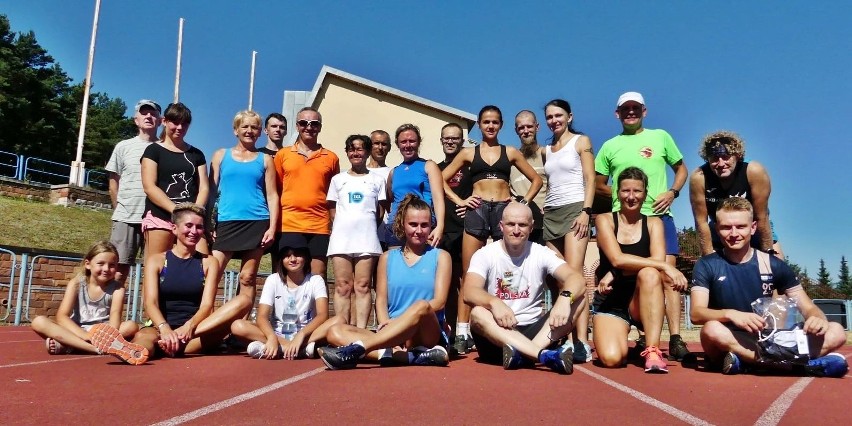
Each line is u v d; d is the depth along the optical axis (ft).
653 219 16.70
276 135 22.08
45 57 156.66
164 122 19.53
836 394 11.23
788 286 14.51
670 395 10.94
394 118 69.97
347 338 15.24
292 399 10.02
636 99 19.51
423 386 11.55
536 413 9.22
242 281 19.16
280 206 19.60
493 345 15.16
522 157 20.02
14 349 17.79
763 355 13.46
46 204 70.49
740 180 17.08
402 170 20.75
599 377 13.25
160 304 17.10
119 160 21.47
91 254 17.04
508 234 15.15
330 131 69.87
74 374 12.42
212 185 20.45
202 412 8.89
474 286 15.40
